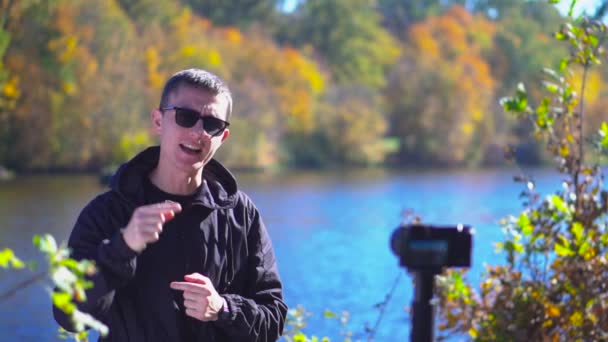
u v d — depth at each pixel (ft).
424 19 368.48
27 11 88.63
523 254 13.12
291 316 15.05
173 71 195.21
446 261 9.42
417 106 269.85
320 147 240.94
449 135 268.00
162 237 8.75
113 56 168.45
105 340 8.70
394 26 367.45
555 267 12.68
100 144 166.81
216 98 8.89
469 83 277.64
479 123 274.36
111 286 8.09
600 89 170.19
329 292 54.90
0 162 160.35
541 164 241.14
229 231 9.09
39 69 148.56
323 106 245.65
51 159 163.02
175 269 8.71
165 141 8.85
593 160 13.60
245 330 8.66
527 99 13.41
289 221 109.70
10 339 41.09
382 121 254.06
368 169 239.09
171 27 204.33
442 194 156.46
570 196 12.85
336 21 310.24
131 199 8.77
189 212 8.89
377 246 85.30
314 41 307.37
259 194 151.33
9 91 107.76
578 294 12.39
